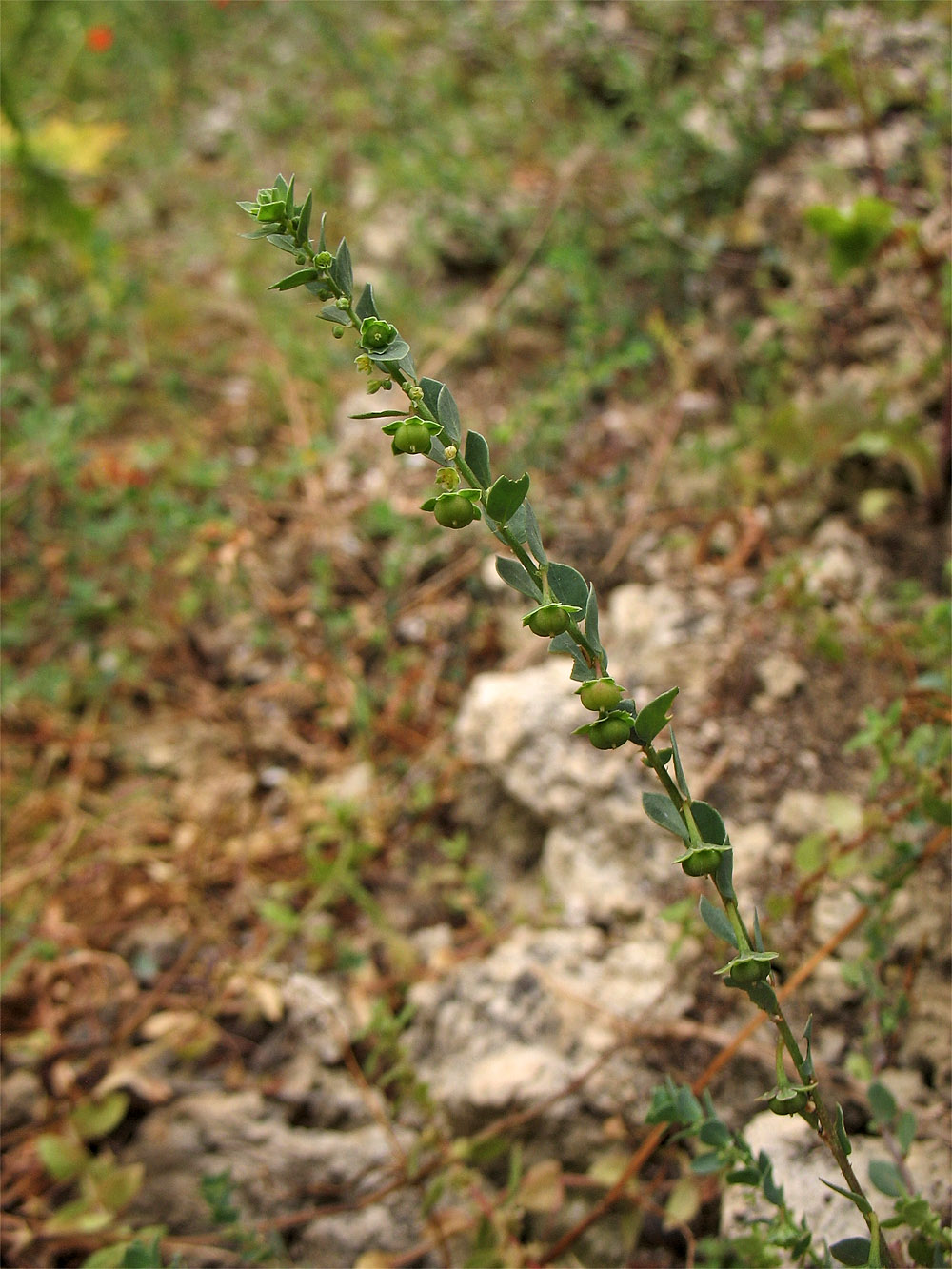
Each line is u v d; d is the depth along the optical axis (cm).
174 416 30
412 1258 17
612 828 20
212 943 21
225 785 23
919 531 23
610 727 11
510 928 20
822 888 18
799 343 26
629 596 23
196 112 39
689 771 20
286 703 24
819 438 23
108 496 27
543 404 25
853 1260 12
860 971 17
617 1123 17
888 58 29
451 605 25
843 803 18
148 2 41
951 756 17
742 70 30
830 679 21
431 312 30
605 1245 17
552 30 35
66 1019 20
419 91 35
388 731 23
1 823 23
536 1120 17
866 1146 16
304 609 25
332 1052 19
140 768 24
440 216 32
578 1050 18
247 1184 18
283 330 29
